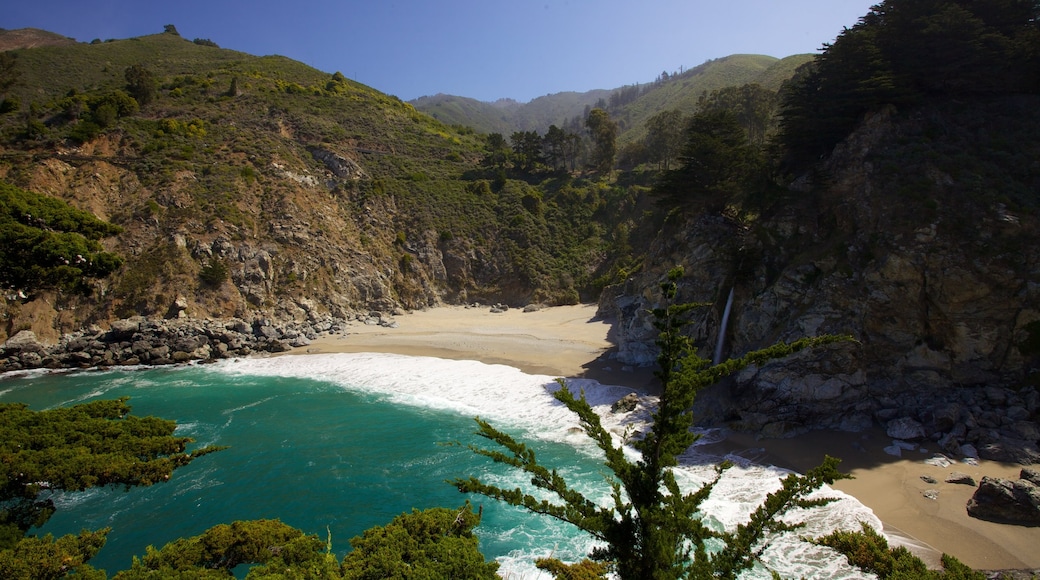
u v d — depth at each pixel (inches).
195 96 3713.1
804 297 1275.8
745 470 1018.1
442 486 1010.1
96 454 627.5
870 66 1419.8
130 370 1919.3
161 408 1481.3
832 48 1566.2
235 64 4719.5
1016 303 1108.5
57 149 2645.2
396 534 570.3
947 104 1414.9
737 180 1594.5
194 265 2404.0
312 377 1808.6
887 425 1077.1
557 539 827.4
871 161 1332.4
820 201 1395.2
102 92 3405.5
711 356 1481.3
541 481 384.5
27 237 848.9
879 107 1412.4
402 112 4906.5
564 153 4650.6
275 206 2847.0
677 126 3846.0
